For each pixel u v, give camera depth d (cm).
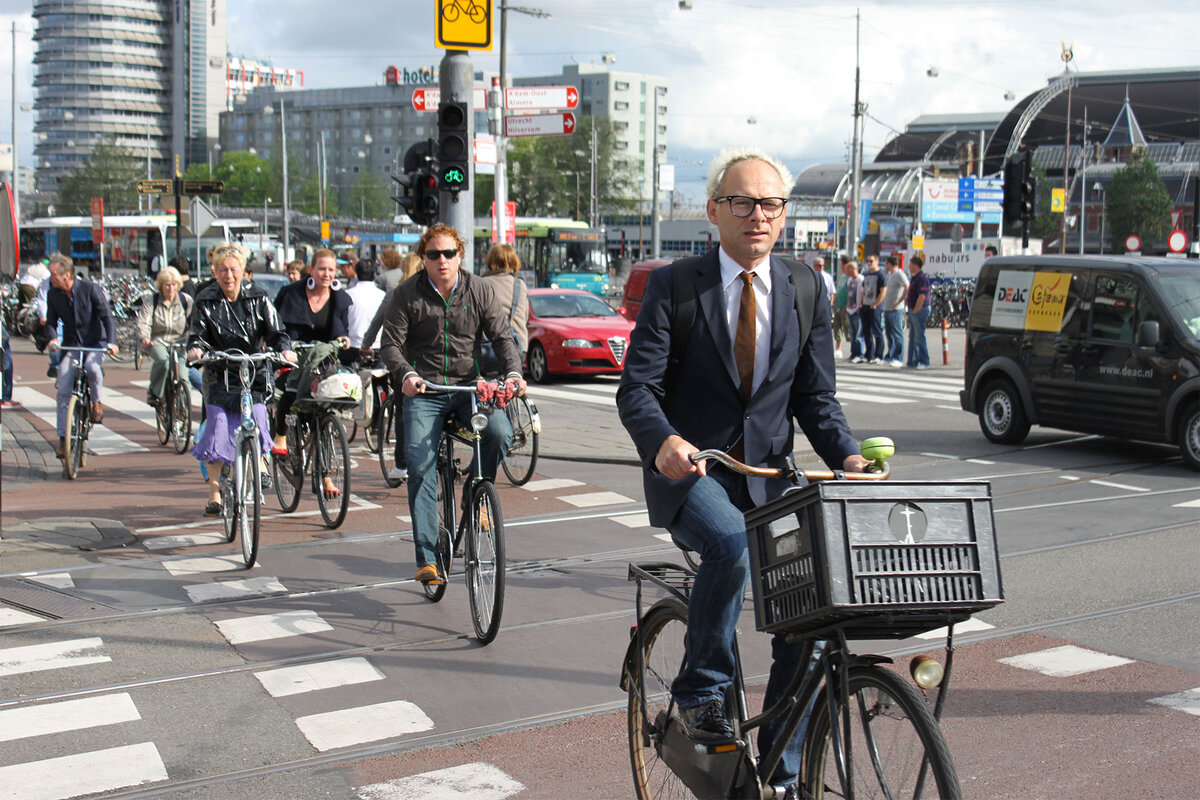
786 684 331
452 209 1309
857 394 1750
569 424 1418
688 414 349
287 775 430
